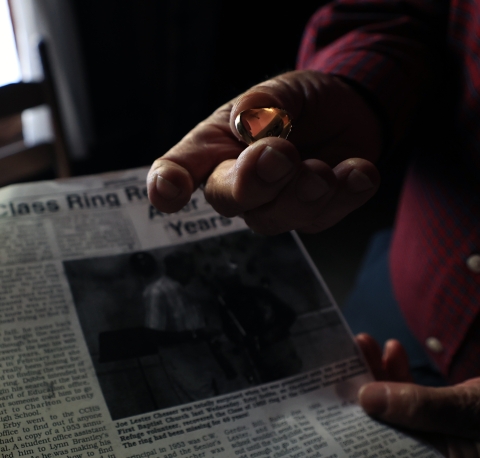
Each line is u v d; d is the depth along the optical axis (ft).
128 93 3.64
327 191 0.73
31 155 1.94
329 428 1.01
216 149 0.91
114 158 3.78
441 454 1.00
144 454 0.89
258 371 1.07
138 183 1.25
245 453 0.93
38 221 1.13
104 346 1.01
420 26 1.38
